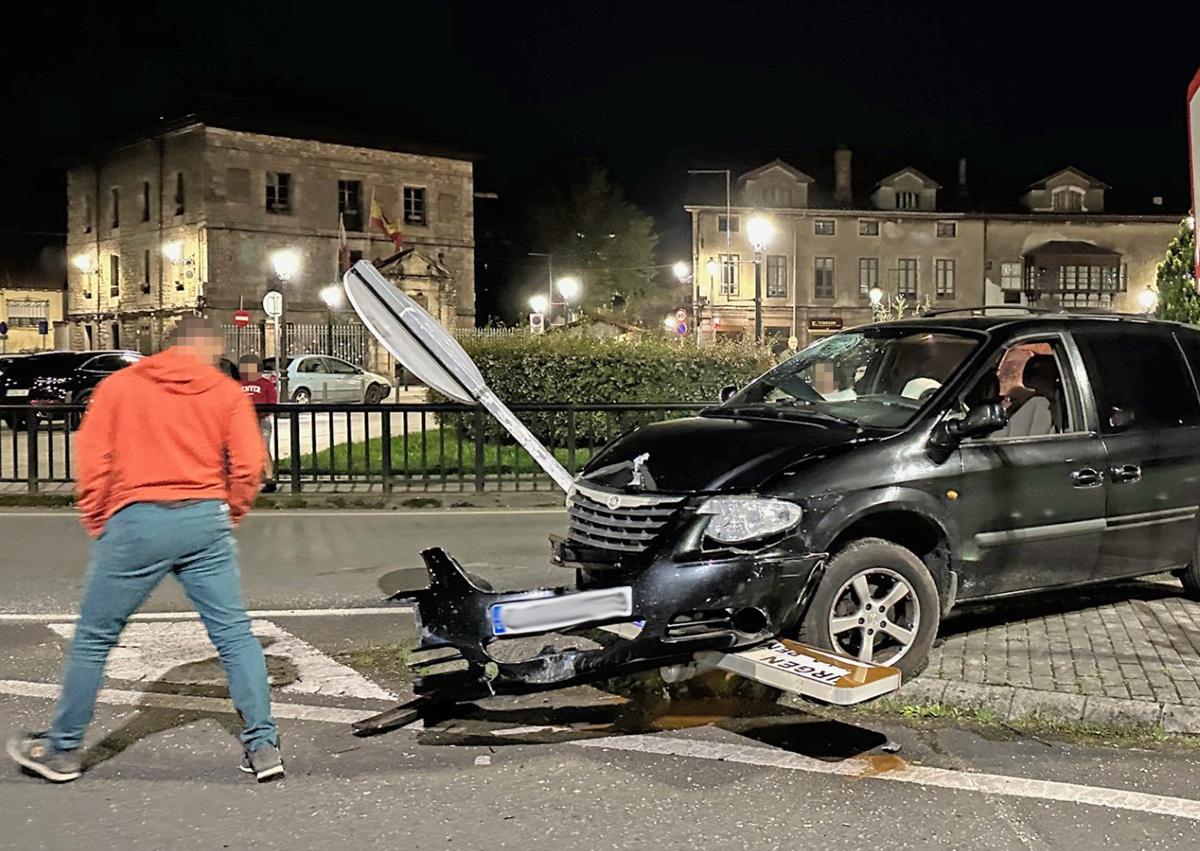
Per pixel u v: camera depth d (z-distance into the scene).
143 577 4.51
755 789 4.50
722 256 63.31
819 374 6.82
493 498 12.64
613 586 5.02
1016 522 5.95
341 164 50.59
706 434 5.78
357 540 10.27
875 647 5.62
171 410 4.48
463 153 54.12
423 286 51.75
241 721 5.31
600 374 15.91
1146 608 7.11
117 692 5.73
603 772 4.68
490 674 4.86
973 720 5.28
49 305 62.97
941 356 6.46
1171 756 4.87
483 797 4.43
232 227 47.53
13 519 11.64
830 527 5.29
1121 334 6.70
